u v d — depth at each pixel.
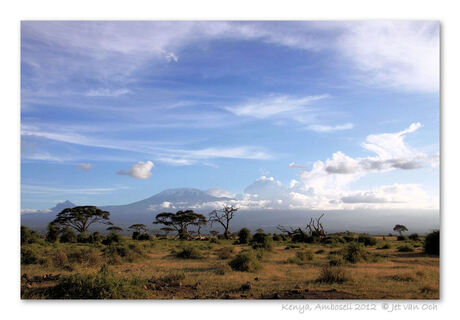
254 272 14.28
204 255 23.06
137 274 13.55
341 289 10.42
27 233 34.16
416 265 16.28
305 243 43.34
